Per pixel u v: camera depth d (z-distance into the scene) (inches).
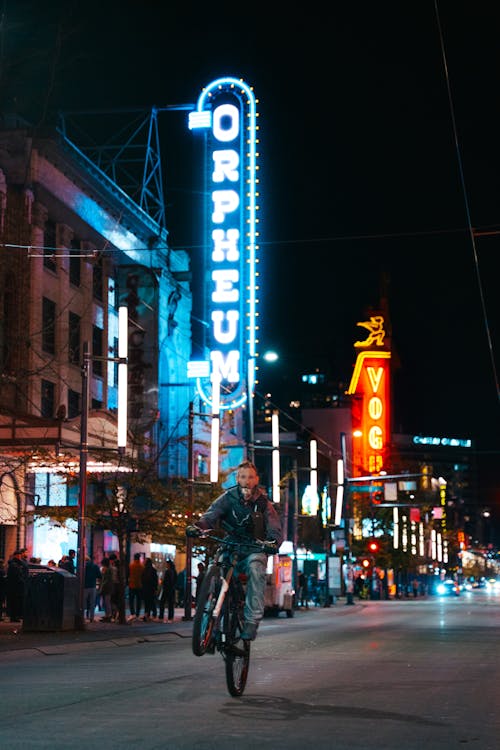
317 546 2827.3
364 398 4638.3
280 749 268.8
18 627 1080.8
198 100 2309.3
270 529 375.9
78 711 341.7
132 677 473.4
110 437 1375.5
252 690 411.2
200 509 1438.2
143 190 2063.2
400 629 1063.0
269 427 4033.0
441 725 321.4
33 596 984.3
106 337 1845.5
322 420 4335.6
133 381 1870.1
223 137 2298.2
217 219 2279.8
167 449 2071.9
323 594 2292.1
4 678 475.8
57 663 597.0
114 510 1273.4
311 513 2027.6
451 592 4894.2
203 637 357.7
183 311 2204.7
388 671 512.7
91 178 1780.3
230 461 2464.3
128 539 1333.7
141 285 1893.5
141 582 1331.2
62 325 1676.9
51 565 1158.3
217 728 304.5
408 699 388.5
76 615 1013.8
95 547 1768.0
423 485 4047.7
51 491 1595.7
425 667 543.2
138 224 2006.6
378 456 4466.0
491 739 295.1
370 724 319.9
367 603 2672.2
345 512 2377.0
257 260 2279.8
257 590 371.9
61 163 1673.2
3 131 1579.7
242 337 2239.2
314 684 439.2
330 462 3732.8
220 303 2249.0
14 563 1226.6
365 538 3218.5
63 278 1690.5
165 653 709.9
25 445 1242.6
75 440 1282.0
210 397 2237.9
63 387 1659.7
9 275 1533.0
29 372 1249.4
